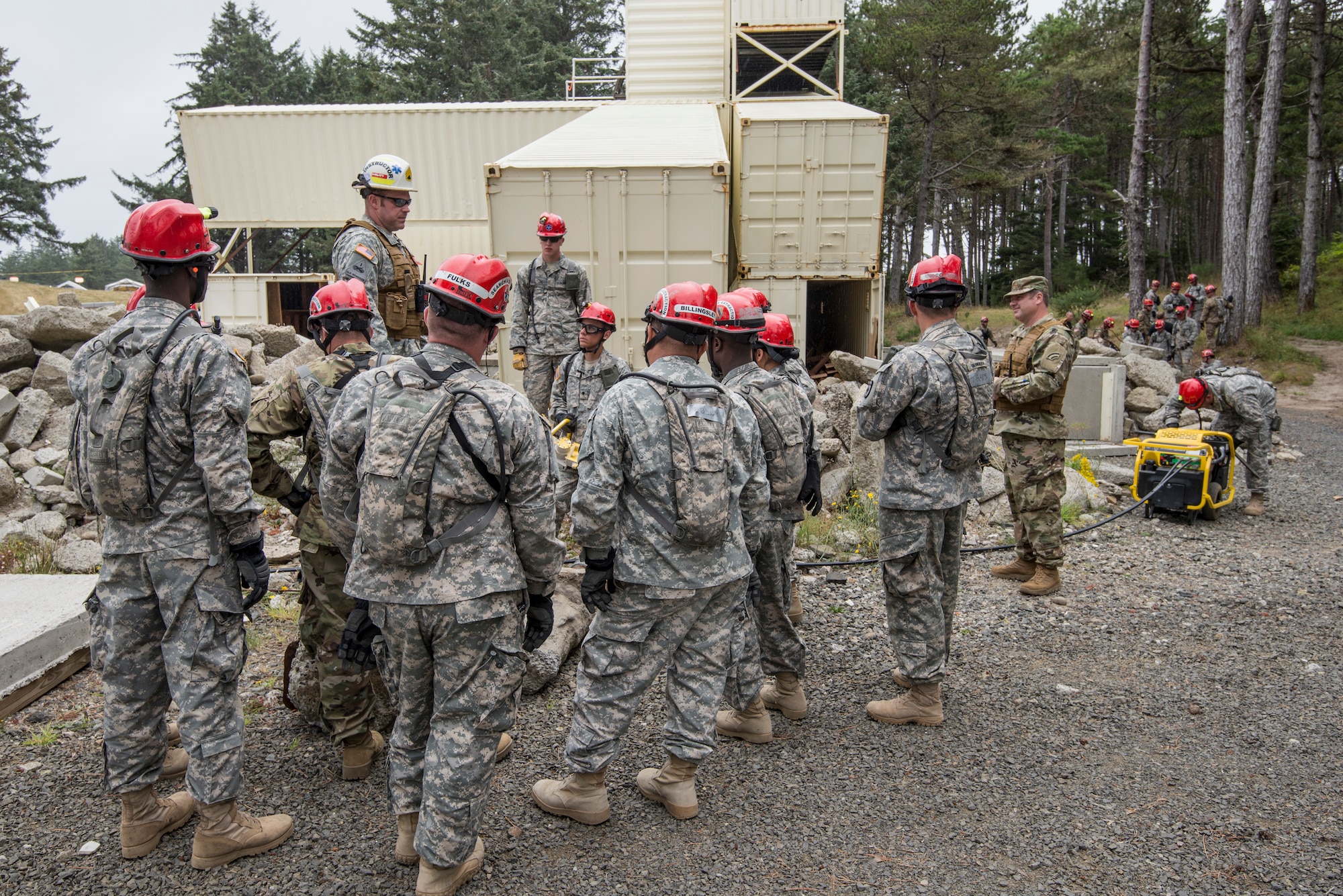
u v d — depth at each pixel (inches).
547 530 106.2
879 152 363.6
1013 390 226.5
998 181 1414.9
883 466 160.4
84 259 2096.5
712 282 335.3
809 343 486.3
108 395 107.7
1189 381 324.8
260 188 508.4
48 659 170.6
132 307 123.3
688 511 117.7
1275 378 805.9
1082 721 162.2
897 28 1299.2
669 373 121.3
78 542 233.5
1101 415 398.9
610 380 257.8
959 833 126.3
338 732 136.0
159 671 116.9
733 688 151.2
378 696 150.6
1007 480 237.8
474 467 101.5
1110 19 1444.4
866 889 113.4
